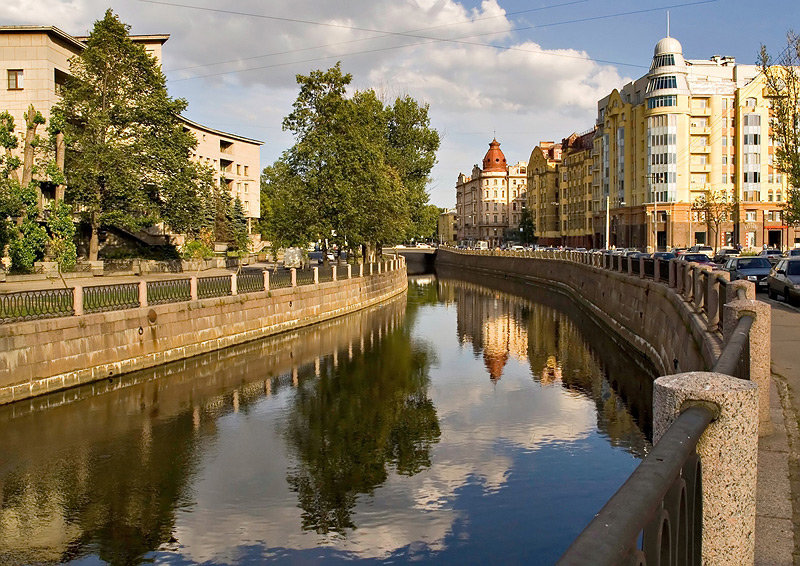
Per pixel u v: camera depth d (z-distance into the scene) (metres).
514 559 8.49
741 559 2.91
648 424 14.59
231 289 24.86
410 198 53.16
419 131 54.28
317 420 15.01
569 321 33.81
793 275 22.36
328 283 33.72
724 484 2.86
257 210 85.88
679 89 72.88
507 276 73.19
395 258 58.28
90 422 14.42
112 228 45.69
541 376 19.98
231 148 80.69
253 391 17.72
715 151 74.06
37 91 39.75
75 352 16.91
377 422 14.88
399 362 22.28
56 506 10.08
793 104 29.33
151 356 19.81
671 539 2.41
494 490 10.81
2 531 9.21
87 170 33.81
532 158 119.38
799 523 4.57
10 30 39.12
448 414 15.59
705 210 68.50
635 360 22.28
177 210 37.31
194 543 8.91
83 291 17.42
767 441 6.47
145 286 19.78
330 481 11.21
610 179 84.12
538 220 115.56
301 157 35.31
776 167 30.00
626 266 29.30
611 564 1.58
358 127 36.94
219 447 12.95
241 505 10.17
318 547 8.85
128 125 36.31
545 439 13.54
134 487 10.85
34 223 30.59
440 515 9.86
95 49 34.78
